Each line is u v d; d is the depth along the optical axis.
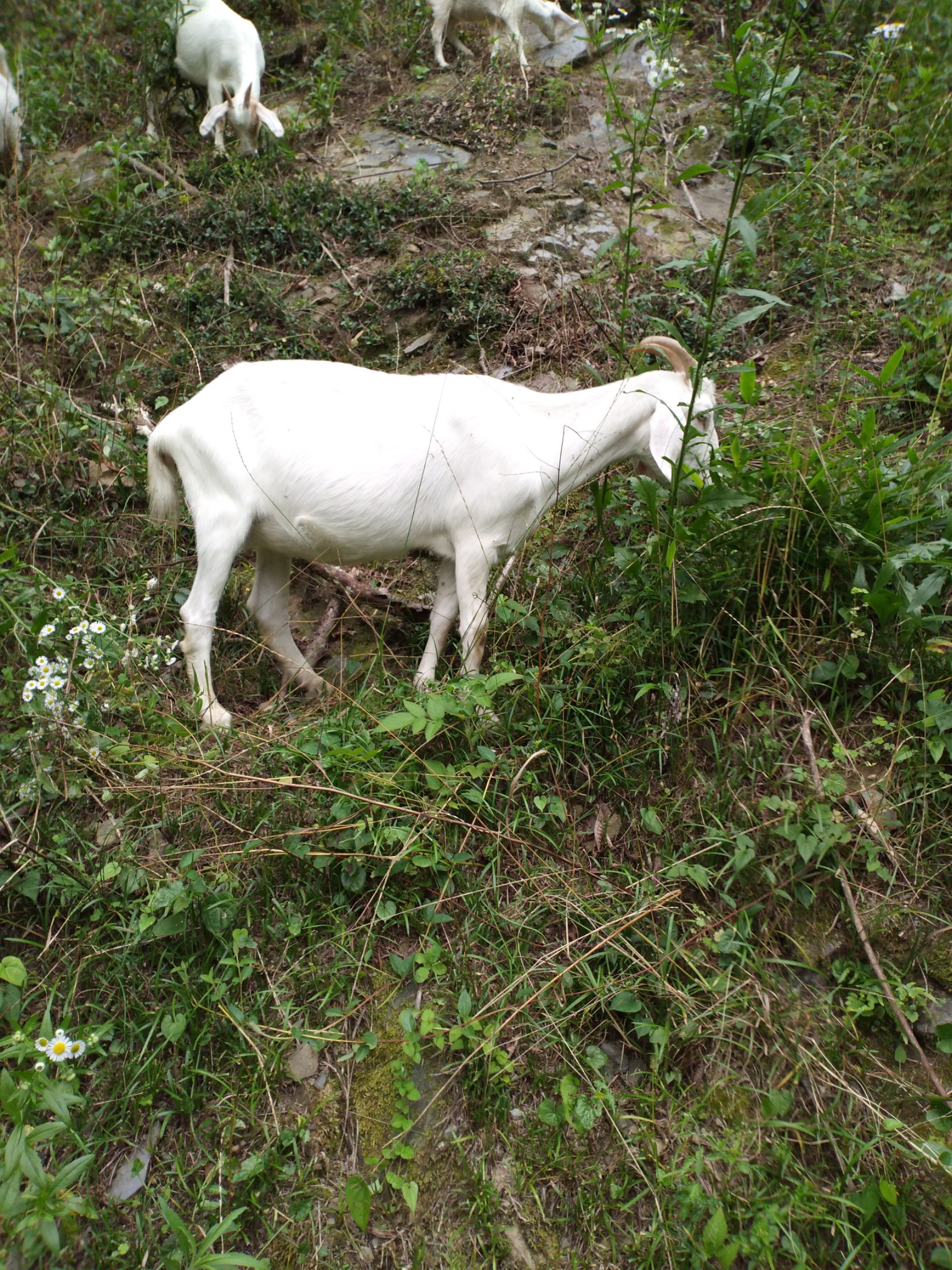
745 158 1.49
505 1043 1.30
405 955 1.41
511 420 1.75
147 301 2.70
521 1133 1.26
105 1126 1.23
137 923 1.36
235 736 1.62
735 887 1.45
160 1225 1.16
